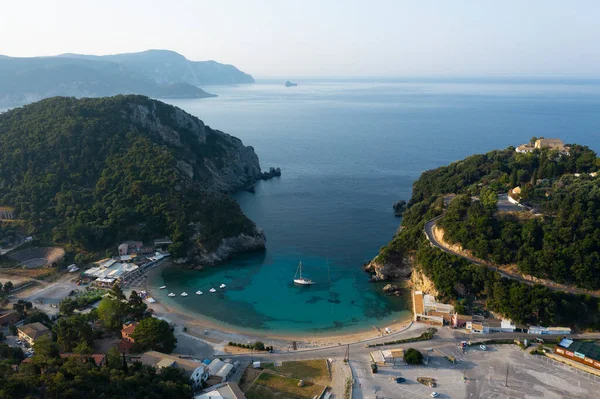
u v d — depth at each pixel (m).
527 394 91.25
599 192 133.12
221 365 101.06
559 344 104.38
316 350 111.00
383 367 102.12
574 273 119.00
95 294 137.12
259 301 138.25
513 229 131.62
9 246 162.75
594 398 89.81
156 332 105.44
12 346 106.75
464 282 127.75
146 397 78.44
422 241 149.75
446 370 100.06
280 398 91.00
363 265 162.38
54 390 72.25
